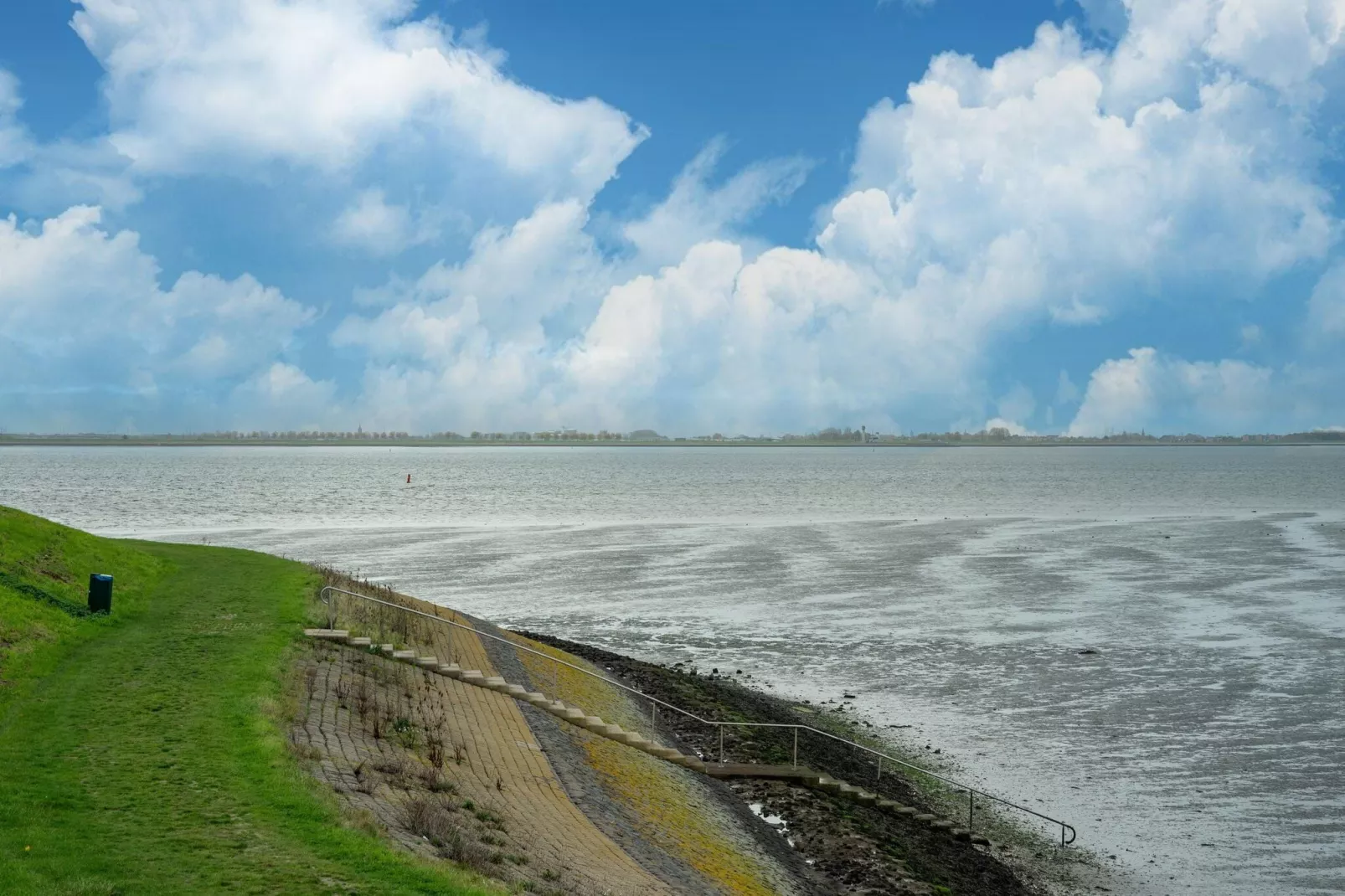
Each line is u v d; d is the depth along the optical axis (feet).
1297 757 106.42
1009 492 542.57
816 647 154.20
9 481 604.08
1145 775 102.58
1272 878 81.20
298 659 88.94
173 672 81.15
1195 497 490.49
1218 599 190.80
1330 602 186.60
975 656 148.66
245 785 56.65
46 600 98.07
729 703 122.01
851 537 296.10
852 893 73.92
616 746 93.25
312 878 45.52
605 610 180.96
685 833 75.46
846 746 110.42
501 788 70.59
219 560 140.46
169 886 43.47
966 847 86.69
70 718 68.74
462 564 233.35
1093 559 246.06
